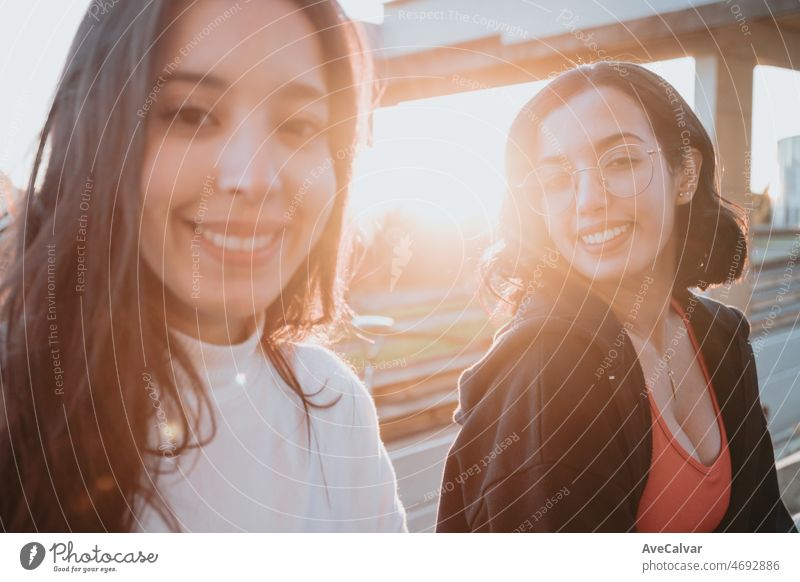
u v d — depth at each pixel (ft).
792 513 4.12
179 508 2.15
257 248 2.10
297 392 2.25
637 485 1.96
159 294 2.07
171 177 2.01
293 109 2.09
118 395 2.06
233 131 2.04
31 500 2.08
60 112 2.00
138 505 2.12
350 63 2.15
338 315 2.36
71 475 2.07
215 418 2.15
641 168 2.13
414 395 5.35
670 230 2.19
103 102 1.98
